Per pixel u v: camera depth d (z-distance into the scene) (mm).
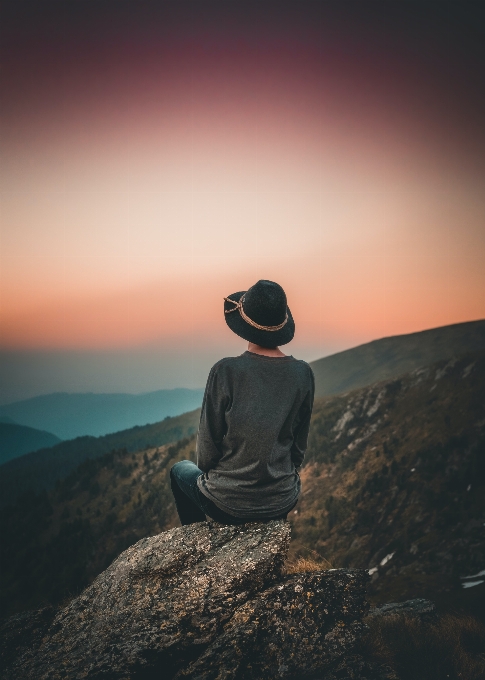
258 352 3662
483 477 77250
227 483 3564
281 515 3766
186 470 4242
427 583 36188
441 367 125375
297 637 3434
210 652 3164
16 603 92188
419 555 62531
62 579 96562
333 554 80062
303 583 3664
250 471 3457
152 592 3535
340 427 125000
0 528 122375
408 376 132000
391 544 71750
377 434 114750
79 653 3283
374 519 83938
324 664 3428
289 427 3592
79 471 144125
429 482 84875
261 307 3553
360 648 3891
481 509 67938
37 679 3131
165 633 3246
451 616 5395
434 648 4109
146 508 120125
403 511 80875
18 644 3607
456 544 59812
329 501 95688
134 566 3758
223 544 3721
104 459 148500
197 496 3896
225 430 3625
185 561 3646
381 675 3572
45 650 3402
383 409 124000
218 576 3486
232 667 3113
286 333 3695
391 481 91375
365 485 94562
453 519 68625
